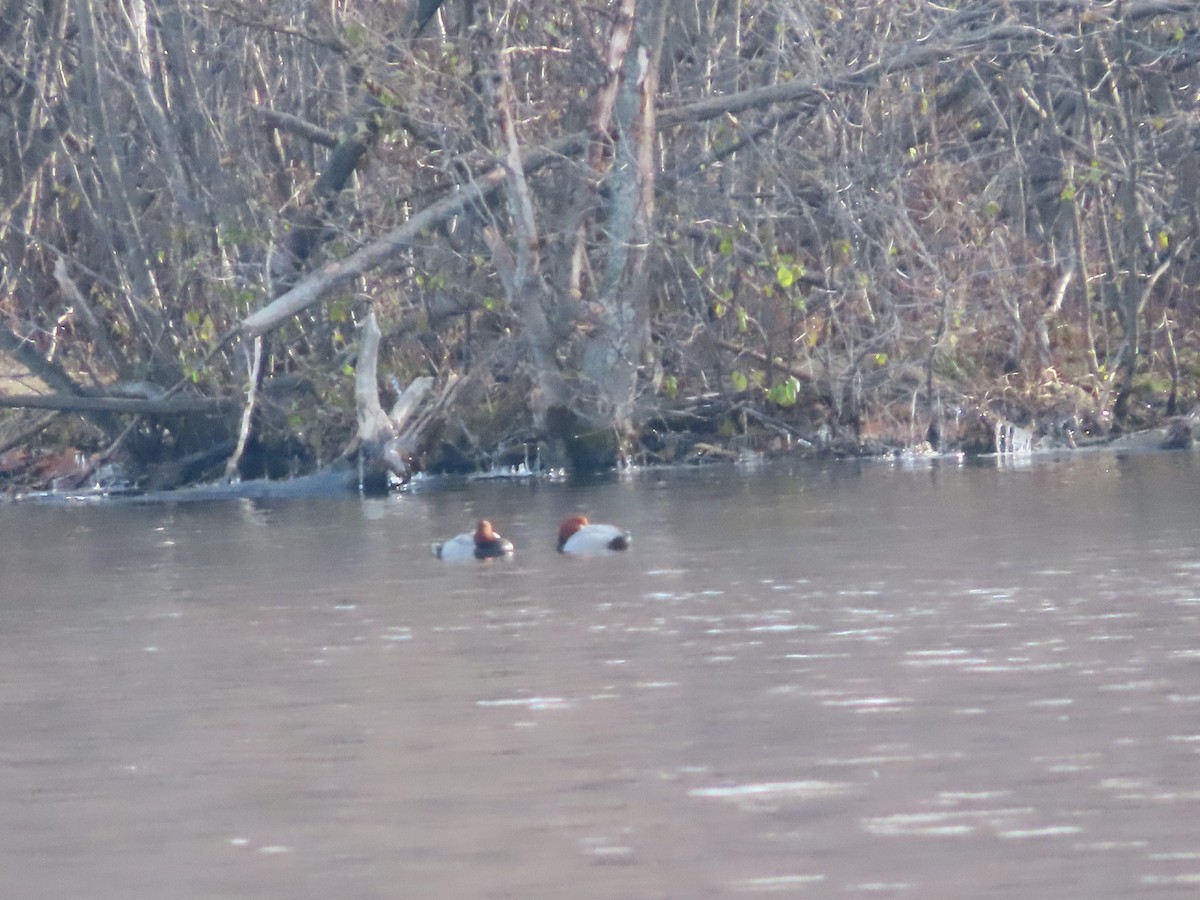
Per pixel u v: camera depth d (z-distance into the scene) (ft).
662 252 209.36
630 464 204.23
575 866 61.05
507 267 199.31
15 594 118.21
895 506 152.25
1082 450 208.03
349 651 95.20
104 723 80.89
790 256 200.23
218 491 191.21
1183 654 89.71
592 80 206.49
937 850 61.87
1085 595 106.32
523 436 204.33
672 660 90.94
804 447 208.95
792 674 87.15
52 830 66.28
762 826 64.54
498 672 89.10
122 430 209.36
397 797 68.80
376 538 142.41
